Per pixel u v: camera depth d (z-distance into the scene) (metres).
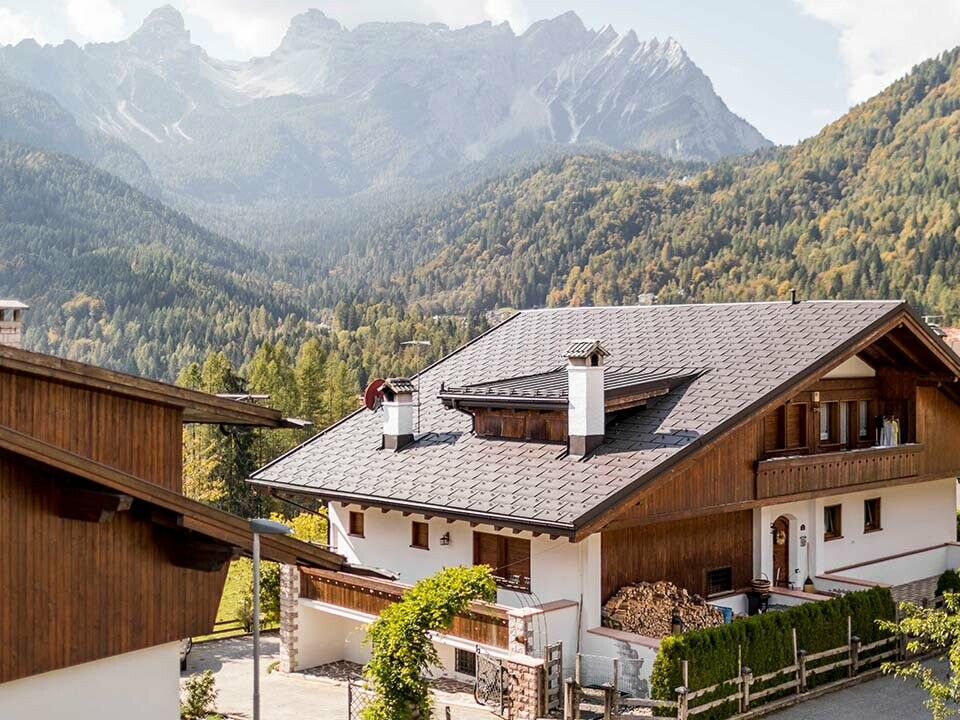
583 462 23.30
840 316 26.91
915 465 29.64
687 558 24.47
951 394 30.69
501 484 23.64
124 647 13.69
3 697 12.62
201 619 14.61
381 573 15.33
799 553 27.34
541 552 22.97
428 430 28.45
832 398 28.14
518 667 20.94
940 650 25.59
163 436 14.81
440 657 24.42
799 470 25.86
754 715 21.16
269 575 30.14
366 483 26.44
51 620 12.91
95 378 13.55
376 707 18.25
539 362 29.91
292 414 77.94
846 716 21.31
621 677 21.19
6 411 12.91
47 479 12.91
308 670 26.39
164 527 14.19
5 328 19.11
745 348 26.55
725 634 20.92
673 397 25.06
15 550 12.56
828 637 23.20
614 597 22.66
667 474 22.03
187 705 20.47
